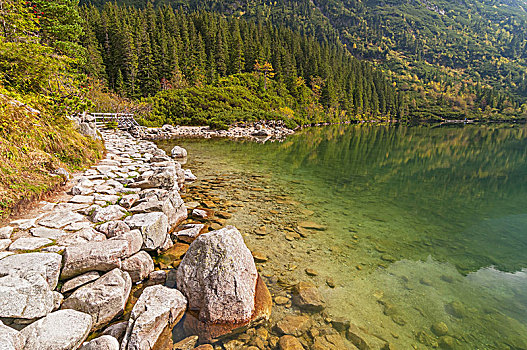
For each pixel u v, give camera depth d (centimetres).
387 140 3638
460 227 838
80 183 778
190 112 4572
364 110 9881
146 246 538
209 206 902
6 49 873
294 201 1015
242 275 426
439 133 4962
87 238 484
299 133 4694
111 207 608
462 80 16725
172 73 6288
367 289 514
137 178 900
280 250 645
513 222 884
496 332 421
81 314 351
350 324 421
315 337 391
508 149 2744
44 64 977
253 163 1736
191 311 411
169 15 8512
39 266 362
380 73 14462
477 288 533
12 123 675
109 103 3622
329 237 731
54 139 868
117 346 322
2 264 354
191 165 1579
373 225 830
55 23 2430
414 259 637
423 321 438
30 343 294
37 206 593
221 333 387
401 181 1412
